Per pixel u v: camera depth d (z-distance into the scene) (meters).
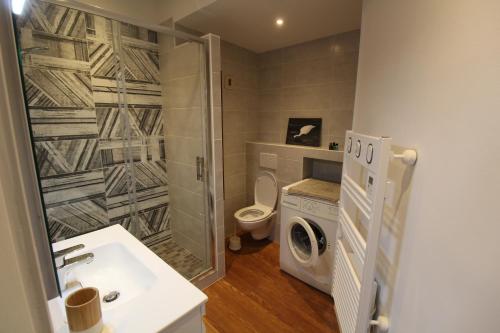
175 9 1.99
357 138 1.07
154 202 2.42
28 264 0.28
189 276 2.06
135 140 2.20
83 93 1.83
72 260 0.93
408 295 0.83
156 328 0.72
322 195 1.89
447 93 0.66
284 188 2.13
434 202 0.70
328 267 1.91
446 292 0.64
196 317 0.84
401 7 0.94
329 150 2.22
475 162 0.55
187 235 2.39
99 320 0.68
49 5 1.54
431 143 0.72
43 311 0.30
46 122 1.68
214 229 2.08
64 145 1.79
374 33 1.21
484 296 0.52
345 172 1.33
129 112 2.13
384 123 1.08
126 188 2.19
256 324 1.69
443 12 0.68
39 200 0.40
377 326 1.06
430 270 0.71
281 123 2.78
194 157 2.12
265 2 1.69
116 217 2.15
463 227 0.58
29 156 0.38
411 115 0.85
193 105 2.02
